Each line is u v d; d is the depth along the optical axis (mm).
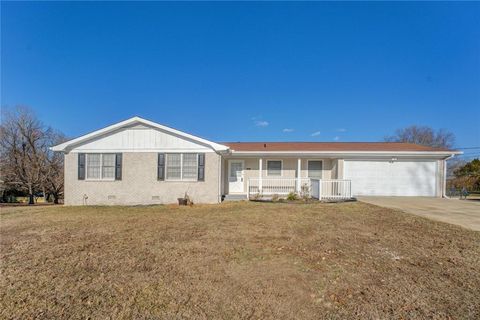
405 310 2971
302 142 19594
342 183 13406
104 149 13297
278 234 6340
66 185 13273
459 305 3074
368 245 5414
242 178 16031
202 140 13109
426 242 5613
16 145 23516
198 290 3461
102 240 5906
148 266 4305
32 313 2938
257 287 3537
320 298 3248
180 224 7641
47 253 4988
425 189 15016
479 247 5262
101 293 3393
